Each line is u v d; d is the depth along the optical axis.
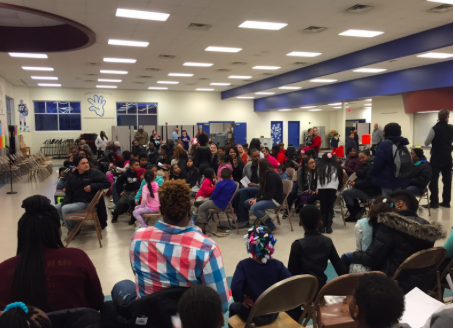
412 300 2.09
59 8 6.27
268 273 2.11
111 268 3.89
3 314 1.10
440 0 5.95
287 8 6.37
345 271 2.49
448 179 6.37
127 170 6.04
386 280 1.31
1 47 8.74
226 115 20.58
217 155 7.62
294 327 2.04
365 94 12.71
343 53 10.10
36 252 1.67
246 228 5.50
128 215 6.44
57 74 13.33
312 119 23.75
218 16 6.77
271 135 22.31
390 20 7.07
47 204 1.76
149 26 7.32
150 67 12.02
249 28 7.56
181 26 7.36
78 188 4.87
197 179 6.57
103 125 18.25
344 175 5.67
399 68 10.89
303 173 5.79
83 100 17.78
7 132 13.71
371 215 2.69
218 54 10.08
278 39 8.47
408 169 4.66
